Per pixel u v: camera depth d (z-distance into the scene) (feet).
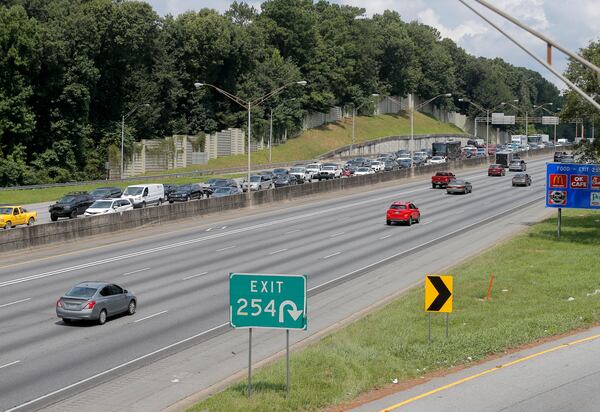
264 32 526.57
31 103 326.85
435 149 418.72
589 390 61.82
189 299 109.29
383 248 155.53
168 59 405.39
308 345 81.56
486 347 75.20
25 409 62.39
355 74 620.49
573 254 135.95
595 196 156.56
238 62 443.32
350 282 121.08
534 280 114.21
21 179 306.14
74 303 92.94
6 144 311.27
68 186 304.91
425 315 92.63
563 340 80.64
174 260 142.61
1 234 144.15
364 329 85.61
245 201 222.69
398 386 63.93
